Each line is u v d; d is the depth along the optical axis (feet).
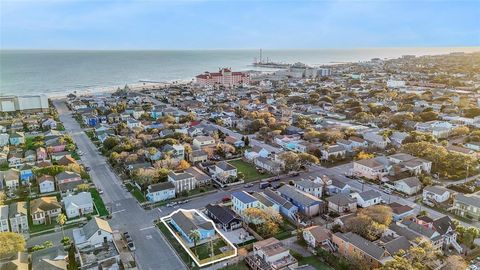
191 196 383.45
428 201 362.94
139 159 470.39
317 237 279.49
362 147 526.57
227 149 515.91
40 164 445.78
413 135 548.31
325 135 557.74
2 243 253.65
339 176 436.76
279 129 625.00
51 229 312.29
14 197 379.14
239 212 340.39
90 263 247.50
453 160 431.84
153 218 333.01
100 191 391.04
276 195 360.69
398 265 219.00
